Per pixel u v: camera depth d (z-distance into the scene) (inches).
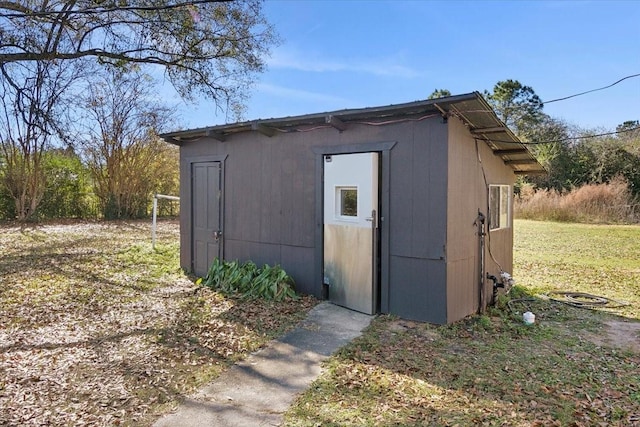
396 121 187.0
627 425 104.5
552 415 109.0
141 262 333.7
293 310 202.1
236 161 262.5
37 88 259.3
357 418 107.3
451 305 181.6
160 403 116.9
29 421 106.0
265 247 247.3
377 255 196.1
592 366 143.7
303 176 225.3
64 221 635.5
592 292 264.5
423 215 181.5
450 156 175.8
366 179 194.5
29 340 165.3
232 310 203.2
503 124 188.1
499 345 161.5
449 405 114.0
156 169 729.6
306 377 133.6
